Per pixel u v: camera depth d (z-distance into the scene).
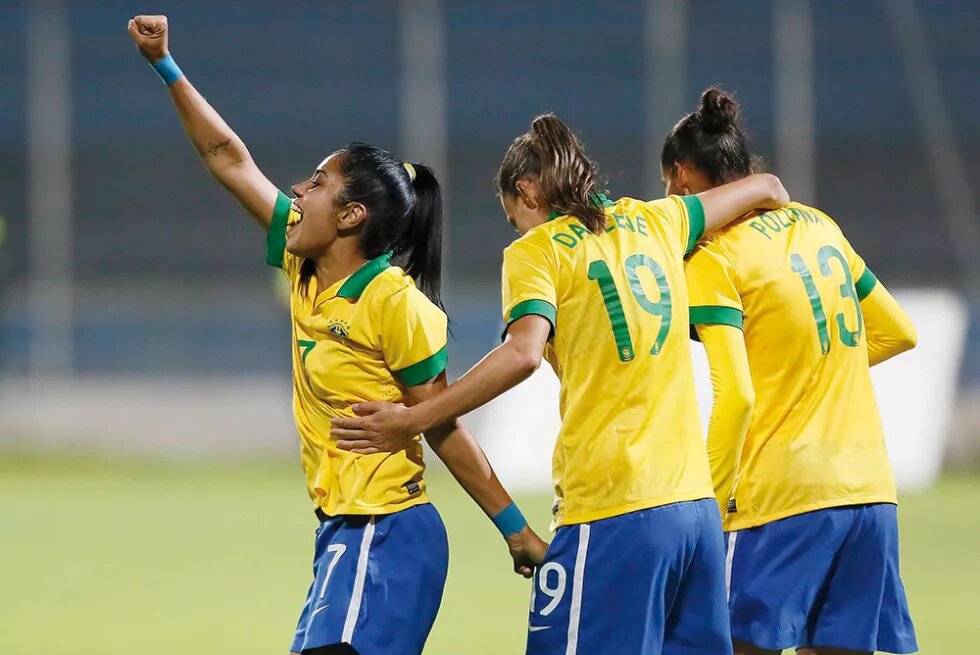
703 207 13.33
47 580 31.52
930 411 51.84
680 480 12.30
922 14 84.69
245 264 84.00
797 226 14.11
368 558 12.57
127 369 69.88
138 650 23.38
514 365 11.91
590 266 12.40
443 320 12.90
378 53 89.38
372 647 12.34
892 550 14.03
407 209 13.20
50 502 47.28
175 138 88.38
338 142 89.06
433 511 13.01
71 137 88.50
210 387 69.38
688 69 84.81
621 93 87.50
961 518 41.25
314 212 12.87
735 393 12.94
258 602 28.50
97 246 84.50
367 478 12.65
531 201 12.98
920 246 81.81
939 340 52.84
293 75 89.38
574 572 12.18
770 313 13.60
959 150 84.44
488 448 52.84
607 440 12.21
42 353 69.69
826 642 13.93
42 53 83.19
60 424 65.19
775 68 84.19
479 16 88.88
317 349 12.88
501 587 30.03
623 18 88.12
